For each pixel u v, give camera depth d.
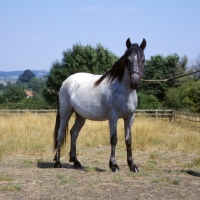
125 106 8.46
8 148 11.82
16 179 7.95
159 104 33.56
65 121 9.77
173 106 35.38
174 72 54.88
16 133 15.62
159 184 7.48
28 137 13.56
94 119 9.02
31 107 37.50
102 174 8.51
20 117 21.19
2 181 7.73
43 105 38.47
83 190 7.01
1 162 10.12
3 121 18.73
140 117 22.05
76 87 9.42
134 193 6.84
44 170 9.09
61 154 11.45
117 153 11.93
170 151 12.55
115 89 8.48
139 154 11.82
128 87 8.42
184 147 12.94
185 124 21.25
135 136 14.53
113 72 8.57
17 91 77.06
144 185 7.44
